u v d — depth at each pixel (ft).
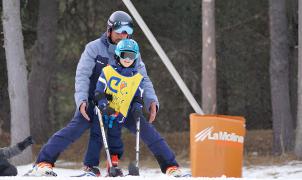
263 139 167.73
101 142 49.83
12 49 127.44
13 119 128.67
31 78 162.81
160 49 55.11
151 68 171.94
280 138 139.85
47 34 157.99
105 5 161.48
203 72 103.35
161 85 176.04
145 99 50.26
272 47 141.18
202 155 47.57
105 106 46.65
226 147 47.37
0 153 50.60
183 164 130.62
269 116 194.18
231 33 170.81
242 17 169.58
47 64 159.94
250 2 168.76
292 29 157.89
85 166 50.39
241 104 194.18
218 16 167.32
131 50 46.85
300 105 126.72
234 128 47.65
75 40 170.91
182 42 165.27
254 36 173.88
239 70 176.76
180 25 161.38
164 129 194.80
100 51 49.55
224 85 185.88
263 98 188.85
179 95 180.55
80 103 47.50
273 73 141.49
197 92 178.09
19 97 128.47
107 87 47.16
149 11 157.89
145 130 48.49
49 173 45.96
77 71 49.11
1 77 164.04
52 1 157.79
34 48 164.04
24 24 160.35
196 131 47.88
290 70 164.04
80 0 163.53
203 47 103.35
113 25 49.26
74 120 48.62
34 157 140.46
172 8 158.10
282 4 139.54
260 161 129.90
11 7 126.41
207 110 102.58
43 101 162.09
